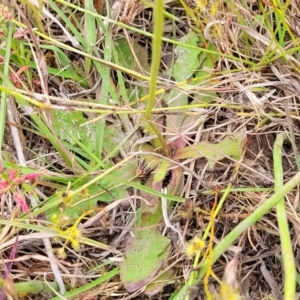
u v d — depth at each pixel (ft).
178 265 0.86
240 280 0.88
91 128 0.94
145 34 0.94
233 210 0.91
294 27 1.00
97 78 1.00
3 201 0.88
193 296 0.83
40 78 0.90
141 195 0.90
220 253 0.69
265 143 0.96
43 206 0.86
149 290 0.84
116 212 0.91
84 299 0.84
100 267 0.88
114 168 0.85
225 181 0.92
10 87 0.87
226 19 0.97
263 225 0.89
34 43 0.89
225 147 0.91
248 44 0.99
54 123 0.93
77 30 1.01
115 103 0.95
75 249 0.88
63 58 0.98
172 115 0.96
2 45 0.93
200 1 0.92
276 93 0.99
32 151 0.94
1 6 0.86
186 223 0.88
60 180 0.90
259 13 1.03
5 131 0.95
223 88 0.96
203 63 1.00
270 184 0.91
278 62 0.97
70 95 0.97
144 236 0.88
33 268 0.87
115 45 1.01
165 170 0.89
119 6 1.00
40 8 0.90
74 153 0.94
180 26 1.04
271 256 0.89
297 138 0.95
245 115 0.95
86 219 0.89
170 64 1.03
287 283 0.64
